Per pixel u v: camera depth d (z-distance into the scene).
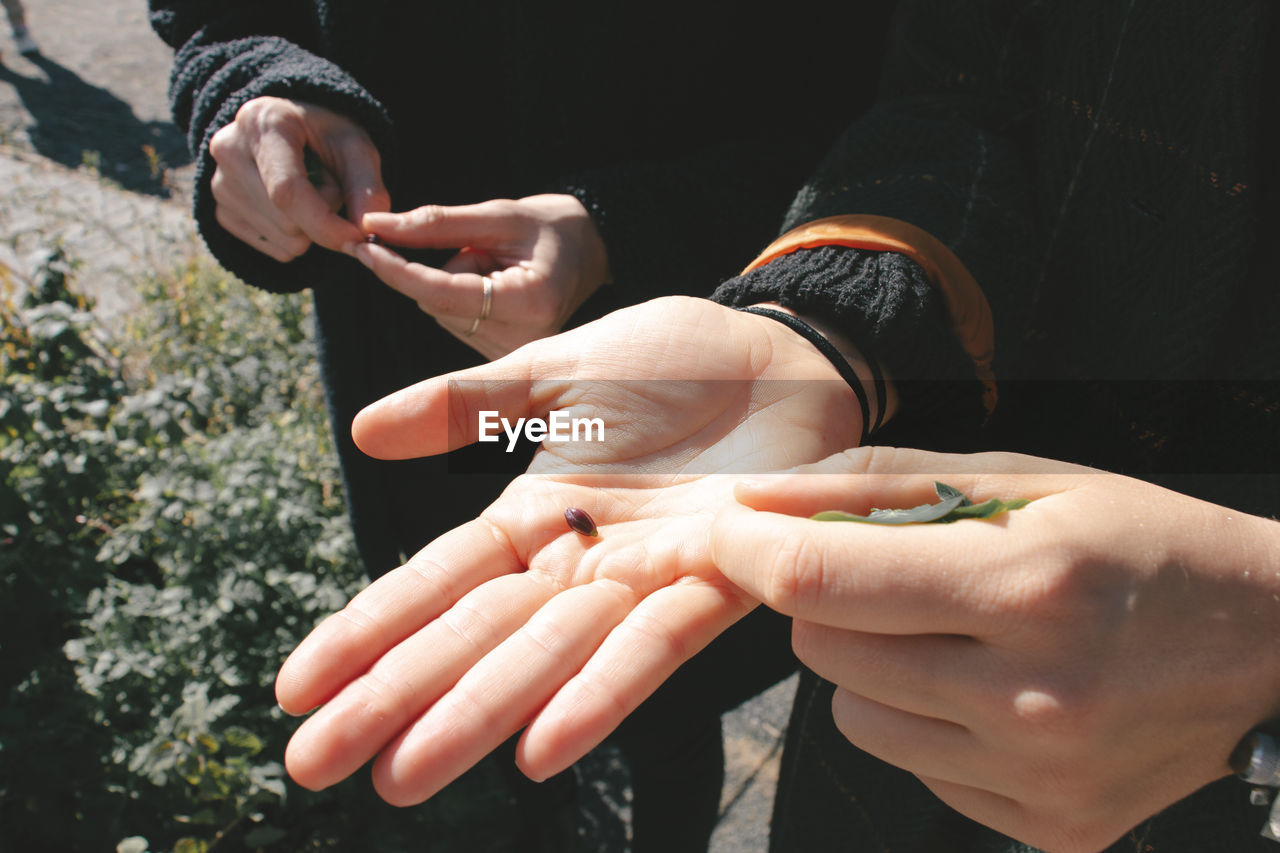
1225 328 0.38
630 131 0.54
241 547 0.76
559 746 0.35
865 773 0.44
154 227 1.24
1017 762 0.33
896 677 0.33
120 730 0.69
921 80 0.46
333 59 0.52
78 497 0.83
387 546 0.63
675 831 0.61
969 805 0.36
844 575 0.32
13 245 1.06
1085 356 0.42
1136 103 0.39
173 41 0.55
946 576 0.32
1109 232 0.40
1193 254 0.37
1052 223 0.42
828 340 0.41
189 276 1.13
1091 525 0.32
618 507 0.40
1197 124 0.37
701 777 0.59
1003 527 0.32
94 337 1.03
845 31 0.54
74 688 0.71
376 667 0.37
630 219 0.51
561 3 0.50
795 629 0.34
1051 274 0.43
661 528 0.39
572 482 0.40
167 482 0.79
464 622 0.38
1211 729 0.33
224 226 0.53
